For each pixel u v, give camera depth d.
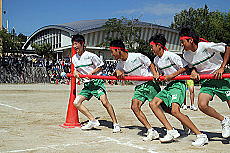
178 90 5.12
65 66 31.08
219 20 44.62
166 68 5.31
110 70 30.91
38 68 30.94
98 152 4.48
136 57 5.61
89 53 6.27
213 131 6.30
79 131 6.19
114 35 40.34
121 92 18.89
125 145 4.96
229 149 4.72
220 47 4.78
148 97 5.57
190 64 5.14
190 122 5.05
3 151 4.51
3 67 28.98
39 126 6.71
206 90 5.04
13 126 6.68
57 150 4.58
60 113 8.86
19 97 14.21
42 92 17.69
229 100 5.07
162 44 5.24
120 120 7.73
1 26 33.00
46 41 49.66
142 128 6.63
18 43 33.91
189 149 4.71
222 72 4.72
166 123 5.19
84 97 6.32
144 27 41.78
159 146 4.91
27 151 4.52
